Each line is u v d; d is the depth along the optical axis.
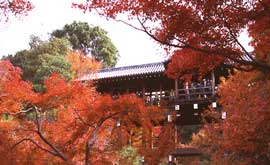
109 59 53.00
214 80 28.28
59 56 37.47
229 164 18.45
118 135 16.41
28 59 41.06
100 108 14.95
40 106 15.31
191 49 9.85
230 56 9.37
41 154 15.17
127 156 17.25
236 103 17.64
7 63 16.28
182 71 10.70
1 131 14.81
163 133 18.41
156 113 15.80
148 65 32.19
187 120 31.78
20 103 15.12
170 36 9.27
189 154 27.23
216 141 19.97
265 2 8.59
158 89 31.41
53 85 15.38
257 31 9.35
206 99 28.53
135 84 31.19
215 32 9.16
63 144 15.59
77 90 15.42
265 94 16.69
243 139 16.45
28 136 15.39
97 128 15.05
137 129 16.39
